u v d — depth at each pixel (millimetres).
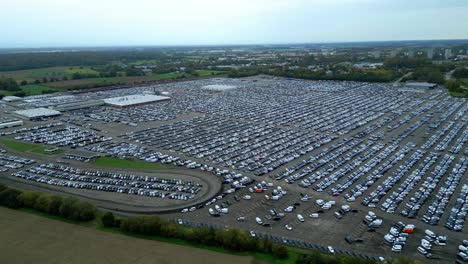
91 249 84562
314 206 108938
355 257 78438
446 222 96750
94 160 148375
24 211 104062
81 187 122125
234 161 148750
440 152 154500
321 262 76250
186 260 80375
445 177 126938
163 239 89562
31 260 80375
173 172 135000
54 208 101250
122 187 121500
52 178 130250
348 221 99562
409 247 86250
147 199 113375
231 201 112375
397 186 121500
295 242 89375
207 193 117125
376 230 94375
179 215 103812
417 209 103812
